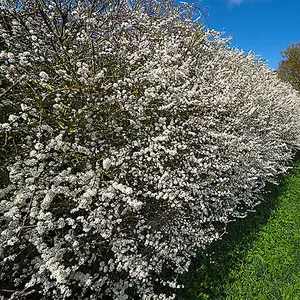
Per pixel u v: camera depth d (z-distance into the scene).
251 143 4.48
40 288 2.15
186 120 3.50
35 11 2.75
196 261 3.34
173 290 2.80
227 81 5.00
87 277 2.11
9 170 2.12
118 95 2.57
